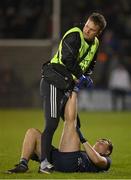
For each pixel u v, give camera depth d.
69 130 23.09
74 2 68.94
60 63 23.38
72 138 23.06
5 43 64.12
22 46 64.12
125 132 43.28
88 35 23.28
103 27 23.27
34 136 23.11
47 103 23.23
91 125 48.81
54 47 61.91
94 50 23.80
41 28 67.62
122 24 69.75
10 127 46.19
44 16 68.00
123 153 31.45
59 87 23.16
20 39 64.81
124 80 64.88
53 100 23.16
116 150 32.78
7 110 62.44
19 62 63.94
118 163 27.45
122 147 34.28
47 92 23.27
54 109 23.09
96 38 23.89
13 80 63.62
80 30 23.31
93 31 23.22
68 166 23.00
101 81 65.94
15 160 28.30
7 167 25.95
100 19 23.11
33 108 63.62
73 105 23.09
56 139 37.81
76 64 23.45
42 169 22.86
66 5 68.56
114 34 69.25
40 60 63.94
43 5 68.50
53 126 23.08
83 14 68.88
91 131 43.94
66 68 23.28
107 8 69.88
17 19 68.44
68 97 23.17
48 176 22.23
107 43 67.50
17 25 68.06
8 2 69.00
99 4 69.69
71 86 23.17
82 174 22.80
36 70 63.94
